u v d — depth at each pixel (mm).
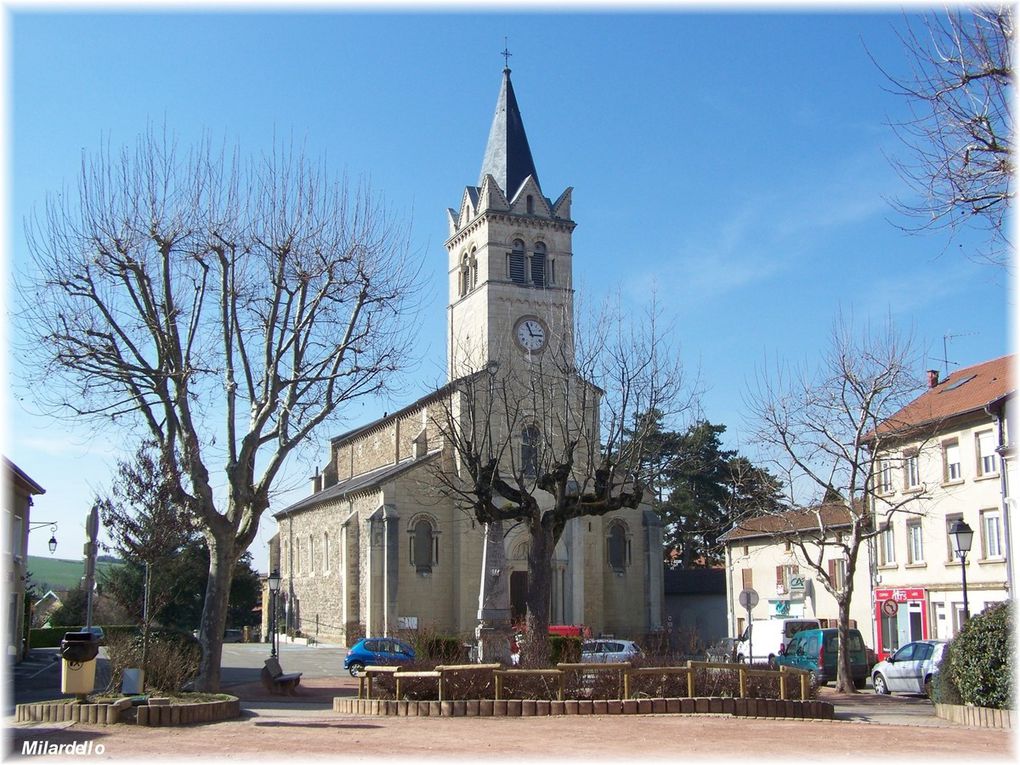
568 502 31750
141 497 29812
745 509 46344
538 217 61594
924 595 43094
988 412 37656
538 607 30406
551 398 40594
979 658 20078
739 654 31922
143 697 18656
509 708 19922
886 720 21812
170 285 26469
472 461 31781
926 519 43375
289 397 27328
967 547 29438
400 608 54781
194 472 25922
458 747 14773
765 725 18000
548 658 24562
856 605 48562
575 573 56156
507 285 60312
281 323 27531
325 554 67125
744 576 58406
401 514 55688
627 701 20219
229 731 16734
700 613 66312
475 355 58375
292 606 74250
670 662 22109
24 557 44875
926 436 42219
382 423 70000
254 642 81375
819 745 15211
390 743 15227
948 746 15305
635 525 59500
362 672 22000
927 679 29969
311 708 24406
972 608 40000
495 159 63375
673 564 81938
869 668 38250
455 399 55875
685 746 14945
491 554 29531
